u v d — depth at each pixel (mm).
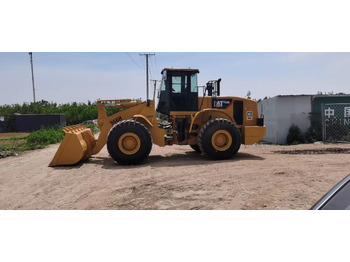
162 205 5586
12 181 7945
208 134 9984
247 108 11117
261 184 6699
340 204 2447
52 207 5727
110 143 9508
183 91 10820
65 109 46031
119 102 10844
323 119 14500
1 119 38250
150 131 10438
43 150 15047
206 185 6770
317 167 8273
